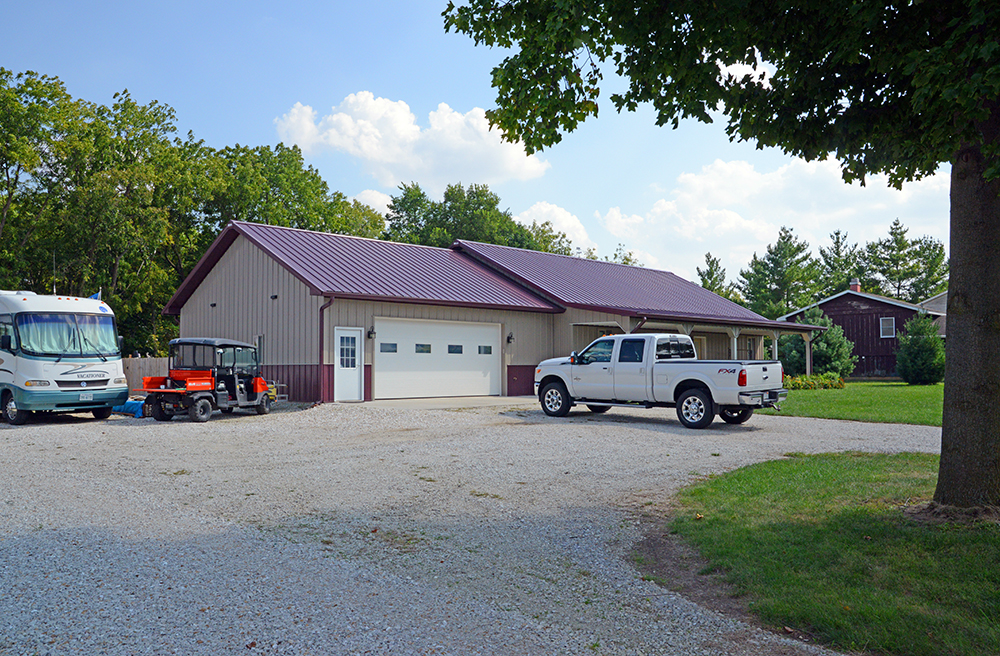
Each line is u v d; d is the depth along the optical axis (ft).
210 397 50.52
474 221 201.36
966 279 19.31
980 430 19.06
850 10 16.90
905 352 105.70
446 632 12.98
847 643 12.32
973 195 19.15
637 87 21.97
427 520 21.36
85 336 53.83
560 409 51.42
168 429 45.52
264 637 12.64
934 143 17.80
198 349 52.11
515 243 204.03
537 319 79.46
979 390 19.10
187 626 13.11
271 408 59.11
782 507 21.47
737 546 17.74
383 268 72.79
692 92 21.13
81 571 16.31
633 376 47.55
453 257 88.84
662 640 12.69
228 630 12.93
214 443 38.63
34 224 118.52
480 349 73.92
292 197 152.46
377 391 65.10
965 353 19.30
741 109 21.24
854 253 257.96
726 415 48.01
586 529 20.33
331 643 12.42
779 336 115.96
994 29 15.10
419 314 68.13
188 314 81.25
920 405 59.88
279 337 66.90
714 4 18.70
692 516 21.17
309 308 63.21
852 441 38.24
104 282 118.62
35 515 21.85
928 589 14.40
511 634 12.93
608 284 96.02
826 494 22.89
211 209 143.54
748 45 20.16
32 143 116.37
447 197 205.77
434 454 34.04
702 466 30.42
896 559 16.12
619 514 22.07
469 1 22.57
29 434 43.52
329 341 61.67
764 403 44.01
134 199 121.90
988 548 16.40
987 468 18.98
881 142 20.71
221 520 21.26
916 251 245.24
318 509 22.77
